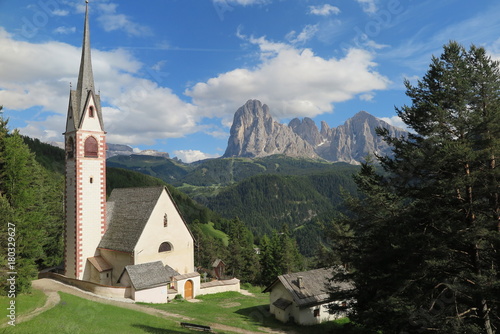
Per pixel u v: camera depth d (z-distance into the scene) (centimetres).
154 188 4862
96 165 4744
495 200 2117
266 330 3519
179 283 4619
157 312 3591
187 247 4962
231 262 9494
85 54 4806
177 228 4859
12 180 4106
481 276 1866
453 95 2219
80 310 3016
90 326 2564
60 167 15188
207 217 18038
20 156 4162
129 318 3047
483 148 2066
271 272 8619
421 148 2259
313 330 3741
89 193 4669
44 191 6091
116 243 4569
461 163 2109
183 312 3788
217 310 4166
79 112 4675
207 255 9994
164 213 4728
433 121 2278
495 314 2048
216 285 5256
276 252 8756
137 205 4856
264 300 5025
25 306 2892
